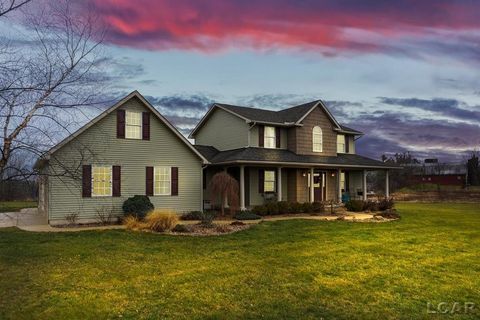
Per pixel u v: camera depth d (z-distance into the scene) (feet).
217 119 82.28
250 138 74.13
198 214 59.41
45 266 29.12
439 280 27.12
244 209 65.05
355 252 35.55
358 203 73.36
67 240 39.01
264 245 38.40
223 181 61.98
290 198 79.66
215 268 29.25
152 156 59.11
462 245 39.81
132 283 25.22
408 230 49.52
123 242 38.47
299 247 37.55
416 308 21.72
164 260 31.60
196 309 20.85
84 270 28.14
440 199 121.60
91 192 53.36
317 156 79.92
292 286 25.14
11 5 23.25
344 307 21.65
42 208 70.95
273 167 75.36
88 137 53.47
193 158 63.41
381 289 24.91
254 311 20.74
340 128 85.71
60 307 20.79
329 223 54.49
